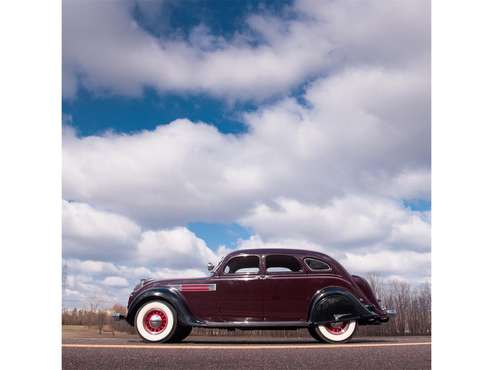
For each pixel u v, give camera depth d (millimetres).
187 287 7180
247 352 5336
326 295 6988
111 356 5148
